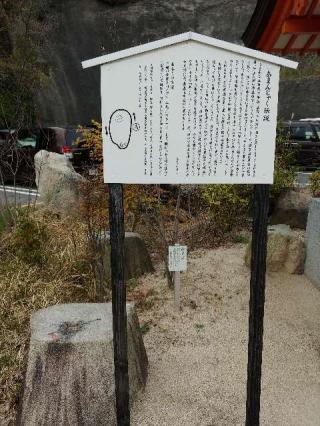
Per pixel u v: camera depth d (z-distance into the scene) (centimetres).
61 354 251
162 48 200
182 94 204
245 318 373
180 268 376
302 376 298
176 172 211
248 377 223
